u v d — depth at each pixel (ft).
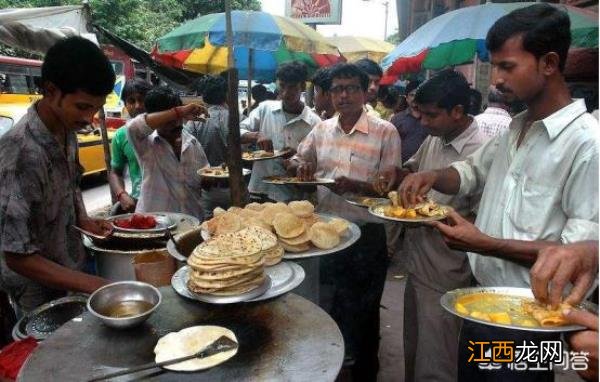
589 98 13.92
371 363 8.73
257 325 4.77
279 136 14.14
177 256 6.19
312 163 11.34
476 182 7.41
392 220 7.15
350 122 10.50
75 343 4.50
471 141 8.32
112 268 6.70
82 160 30.14
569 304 4.34
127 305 5.16
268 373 4.00
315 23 28.63
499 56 5.41
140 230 7.32
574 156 5.22
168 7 64.13
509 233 5.90
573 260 4.33
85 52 5.65
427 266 8.29
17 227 5.65
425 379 8.39
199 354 4.17
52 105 5.91
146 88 13.28
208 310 5.10
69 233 6.75
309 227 7.06
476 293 5.28
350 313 8.35
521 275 5.86
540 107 5.58
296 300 5.27
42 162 5.96
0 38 14.74
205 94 14.76
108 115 40.06
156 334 4.67
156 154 9.82
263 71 27.45
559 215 5.50
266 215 7.04
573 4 17.79
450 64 16.58
